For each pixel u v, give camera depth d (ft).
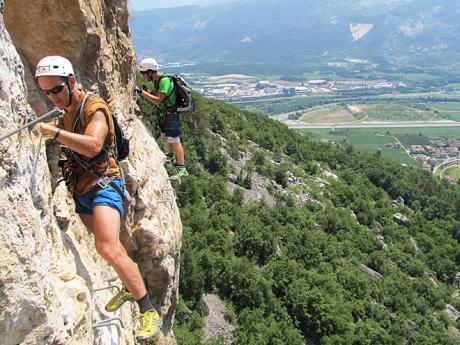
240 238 173.68
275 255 171.01
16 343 16.75
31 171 19.24
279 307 146.10
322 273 174.29
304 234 188.44
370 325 152.25
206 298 142.82
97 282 27.78
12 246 16.37
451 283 234.17
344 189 278.87
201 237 161.68
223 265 150.10
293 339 135.95
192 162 220.43
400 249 240.73
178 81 42.70
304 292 149.89
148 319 20.52
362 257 207.31
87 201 20.76
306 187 264.72
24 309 16.78
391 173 336.29
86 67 34.14
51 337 18.08
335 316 144.97
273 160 292.81
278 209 212.23
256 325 135.33
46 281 18.65
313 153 339.16
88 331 22.63
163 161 51.83
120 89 43.16
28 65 29.84
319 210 241.55
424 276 219.20
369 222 258.16
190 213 175.73
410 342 160.25
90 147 18.99
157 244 42.80
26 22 29.07
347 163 342.64
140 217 41.68
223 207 190.60
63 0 28.86
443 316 188.85
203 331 130.11
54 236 23.09
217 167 233.55
